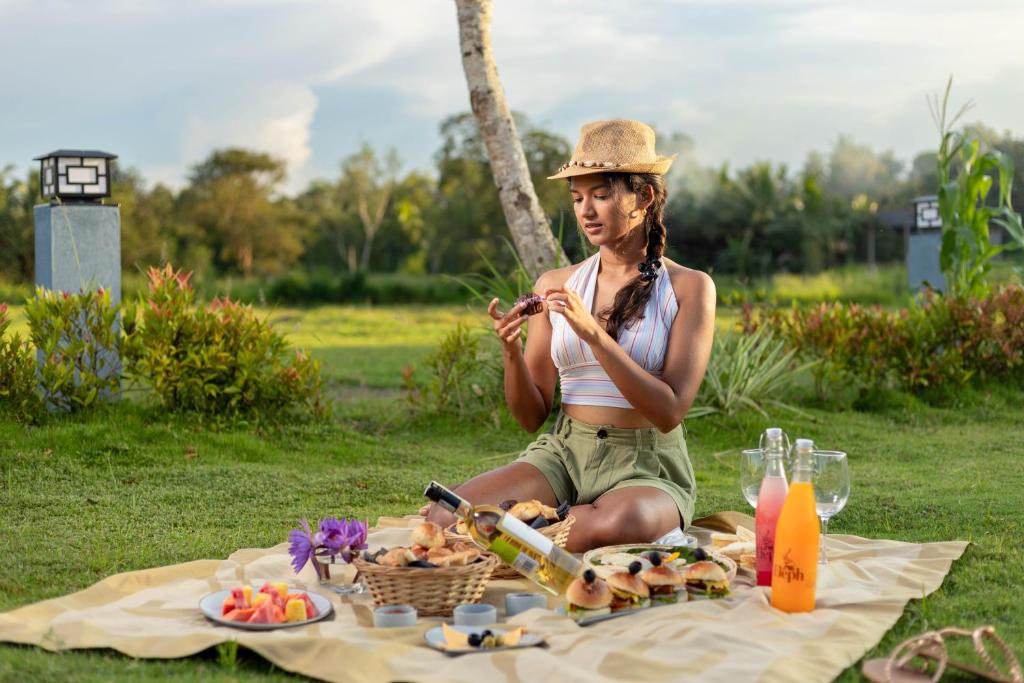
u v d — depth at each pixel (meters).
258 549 3.54
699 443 6.39
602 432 3.49
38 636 2.65
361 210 49.25
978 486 4.91
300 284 29.31
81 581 3.33
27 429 5.42
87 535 3.92
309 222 51.00
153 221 41.19
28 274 27.30
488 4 6.70
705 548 3.42
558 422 3.66
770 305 8.73
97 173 6.37
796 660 2.44
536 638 2.56
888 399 7.54
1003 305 7.80
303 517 4.36
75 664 2.49
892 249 37.41
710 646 2.52
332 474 5.28
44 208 6.29
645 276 3.47
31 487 4.66
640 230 3.56
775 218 36.34
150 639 2.61
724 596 2.92
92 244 6.28
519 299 3.40
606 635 2.60
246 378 6.06
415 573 2.78
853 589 3.02
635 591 2.79
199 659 2.57
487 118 6.68
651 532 3.31
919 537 3.92
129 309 5.99
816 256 35.19
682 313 3.46
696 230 36.66
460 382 6.90
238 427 5.99
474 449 6.16
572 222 10.91
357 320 20.47
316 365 6.36
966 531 3.96
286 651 2.52
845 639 2.61
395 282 30.39
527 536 2.94
